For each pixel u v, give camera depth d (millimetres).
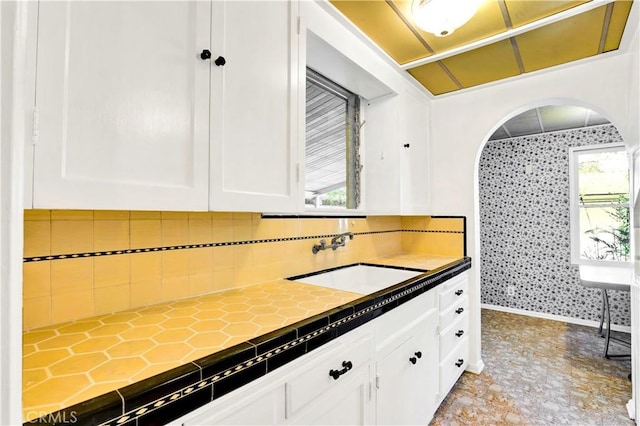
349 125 2232
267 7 1173
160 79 838
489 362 2637
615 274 2994
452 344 2100
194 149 908
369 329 1229
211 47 961
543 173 3863
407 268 1994
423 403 1691
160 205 829
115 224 1039
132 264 1077
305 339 932
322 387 982
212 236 1318
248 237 1469
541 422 1871
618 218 3510
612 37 1772
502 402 2064
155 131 824
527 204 3967
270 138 1159
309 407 938
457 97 2584
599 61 2035
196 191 912
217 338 831
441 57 1987
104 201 724
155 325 925
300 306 1125
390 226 2648
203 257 1285
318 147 2039
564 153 3734
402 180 2186
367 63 1839
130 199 770
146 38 812
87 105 703
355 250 2203
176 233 1198
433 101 2693
